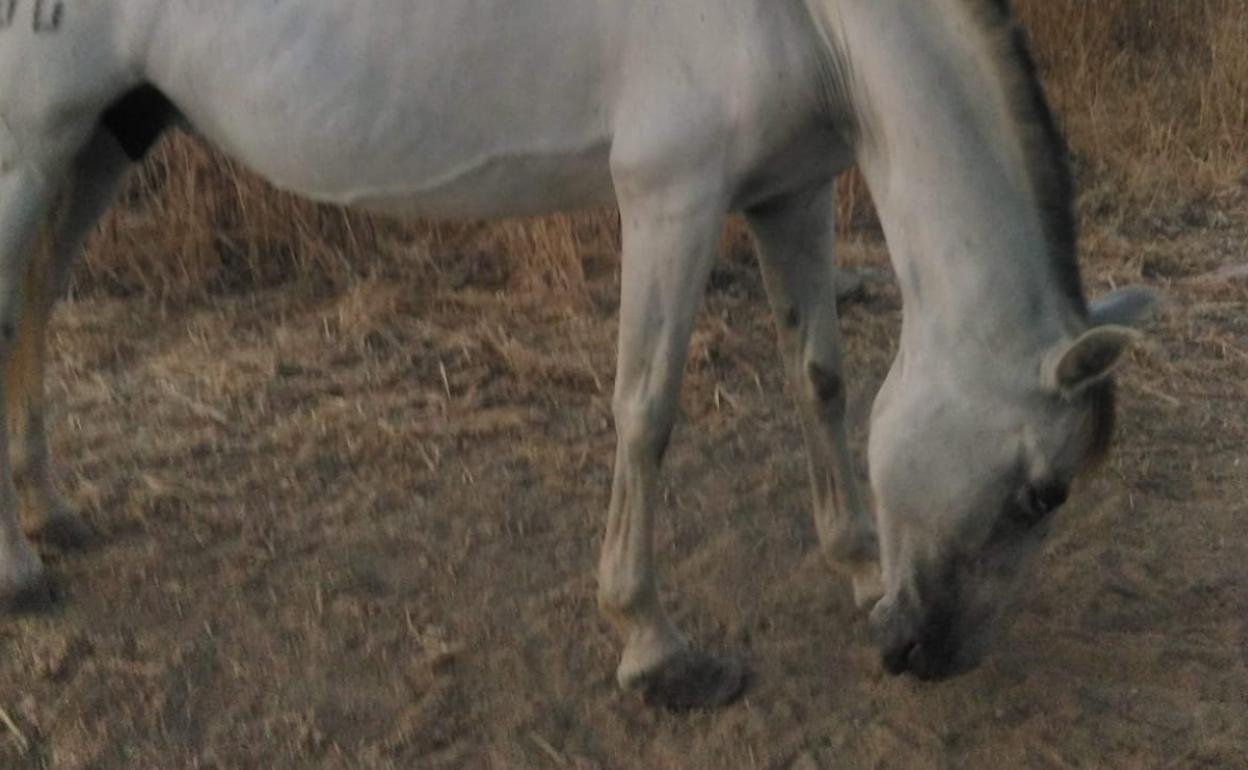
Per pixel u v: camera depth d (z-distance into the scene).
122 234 3.81
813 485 2.38
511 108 1.90
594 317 3.61
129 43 2.06
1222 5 5.61
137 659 2.26
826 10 1.77
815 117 1.85
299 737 2.10
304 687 2.21
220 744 2.09
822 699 2.19
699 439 3.02
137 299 3.71
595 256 3.97
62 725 2.12
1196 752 2.03
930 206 1.75
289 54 1.96
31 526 2.50
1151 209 4.34
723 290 3.78
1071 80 5.00
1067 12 5.17
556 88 1.87
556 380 3.26
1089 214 4.30
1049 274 1.73
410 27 1.89
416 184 2.03
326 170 2.05
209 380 3.23
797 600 2.45
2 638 2.30
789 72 1.78
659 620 2.15
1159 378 3.28
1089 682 2.20
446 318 3.58
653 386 1.96
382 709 2.17
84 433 2.97
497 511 2.73
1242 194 4.47
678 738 2.10
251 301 3.71
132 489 2.75
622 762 2.06
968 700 2.17
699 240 1.86
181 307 3.67
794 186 2.02
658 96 1.80
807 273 2.20
